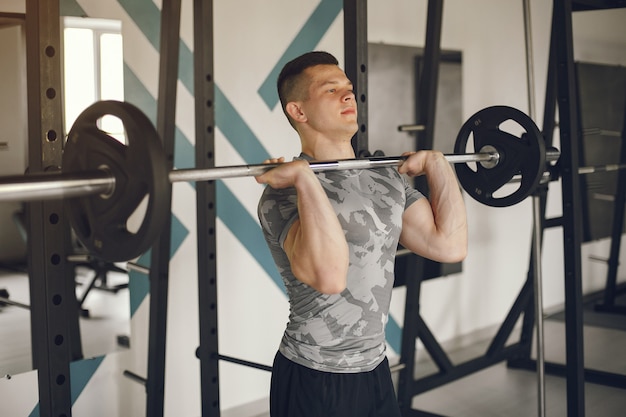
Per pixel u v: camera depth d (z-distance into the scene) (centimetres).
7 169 241
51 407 174
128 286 278
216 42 300
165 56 230
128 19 271
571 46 253
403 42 365
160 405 246
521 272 452
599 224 502
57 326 173
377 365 165
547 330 446
